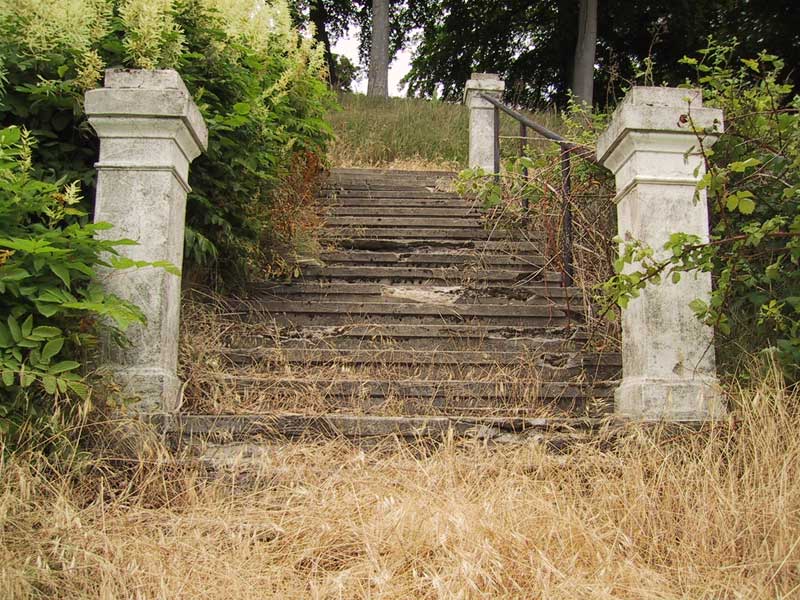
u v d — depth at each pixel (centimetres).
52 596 235
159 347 343
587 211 531
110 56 411
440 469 301
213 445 328
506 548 253
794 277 390
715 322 342
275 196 548
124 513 281
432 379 418
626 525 281
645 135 370
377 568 240
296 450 316
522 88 1848
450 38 1930
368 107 1292
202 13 455
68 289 323
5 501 253
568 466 313
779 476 279
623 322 384
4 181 297
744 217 410
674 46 1725
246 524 270
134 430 316
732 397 340
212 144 434
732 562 262
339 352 426
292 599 236
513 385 390
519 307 479
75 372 324
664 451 321
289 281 509
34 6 374
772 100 431
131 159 357
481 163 837
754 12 1448
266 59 564
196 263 452
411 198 711
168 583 238
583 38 1605
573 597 231
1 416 289
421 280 535
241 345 436
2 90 361
